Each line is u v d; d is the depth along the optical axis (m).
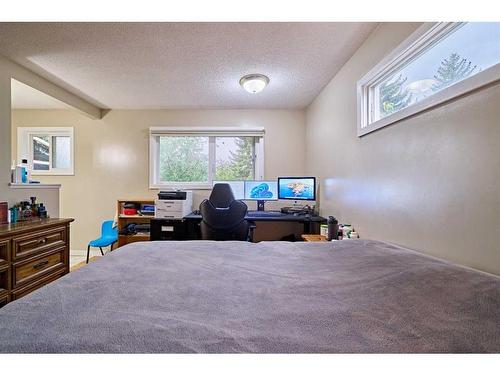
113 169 3.49
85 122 3.47
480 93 0.95
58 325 0.59
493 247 0.91
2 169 2.04
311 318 0.64
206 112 3.50
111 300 0.73
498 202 0.89
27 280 1.76
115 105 3.34
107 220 3.46
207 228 2.40
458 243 1.04
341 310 0.67
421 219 1.26
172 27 1.69
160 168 3.61
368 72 1.77
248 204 3.40
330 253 1.25
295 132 3.50
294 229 3.46
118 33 1.76
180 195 3.07
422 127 1.25
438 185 1.15
